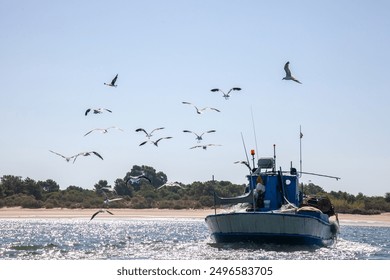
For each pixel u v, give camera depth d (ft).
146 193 581.12
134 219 458.50
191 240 262.88
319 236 209.26
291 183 215.10
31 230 327.88
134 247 230.27
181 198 569.23
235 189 560.61
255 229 194.90
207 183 572.51
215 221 203.62
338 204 495.41
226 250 200.64
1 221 424.87
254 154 218.18
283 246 195.72
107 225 380.58
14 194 572.92
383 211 497.46
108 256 201.26
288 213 193.77
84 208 548.72
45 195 588.50
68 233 307.99
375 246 239.50
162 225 383.45
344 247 230.27
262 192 209.46
